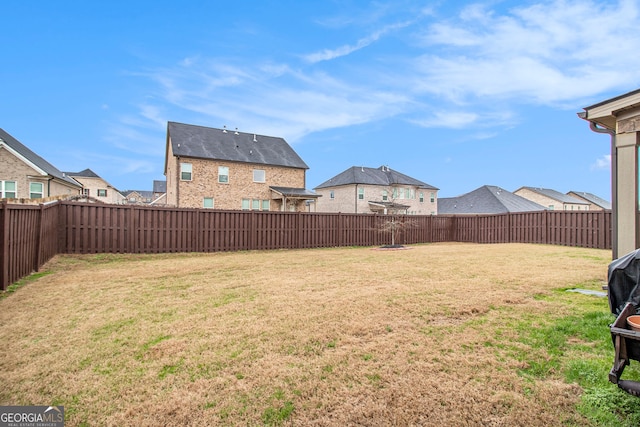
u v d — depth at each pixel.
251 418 2.27
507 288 5.67
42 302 5.04
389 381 2.69
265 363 3.01
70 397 2.54
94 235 10.66
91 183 46.41
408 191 37.16
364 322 4.02
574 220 13.96
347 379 2.73
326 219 15.41
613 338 2.30
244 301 5.05
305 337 3.58
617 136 5.59
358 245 16.25
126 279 6.84
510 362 2.96
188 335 3.69
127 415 2.31
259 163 25.44
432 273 7.26
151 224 11.56
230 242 13.05
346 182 35.25
